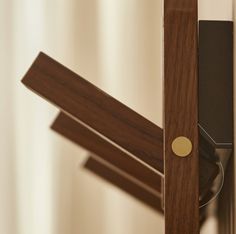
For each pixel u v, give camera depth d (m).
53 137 0.70
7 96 0.69
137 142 0.37
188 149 0.36
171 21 0.36
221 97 0.38
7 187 0.69
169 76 0.36
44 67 0.37
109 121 0.37
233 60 0.38
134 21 0.70
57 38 0.69
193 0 0.36
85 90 0.37
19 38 0.69
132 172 0.52
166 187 0.36
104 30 0.70
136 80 0.70
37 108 0.69
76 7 0.70
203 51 0.39
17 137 0.69
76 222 0.70
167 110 0.36
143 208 0.70
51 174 0.70
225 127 0.38
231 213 0.40
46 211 0.70
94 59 0.70
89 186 0.70
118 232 0.70
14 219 0.69
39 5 0.69
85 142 0.50
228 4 0.42
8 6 0.69
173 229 0.35
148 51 0.70
